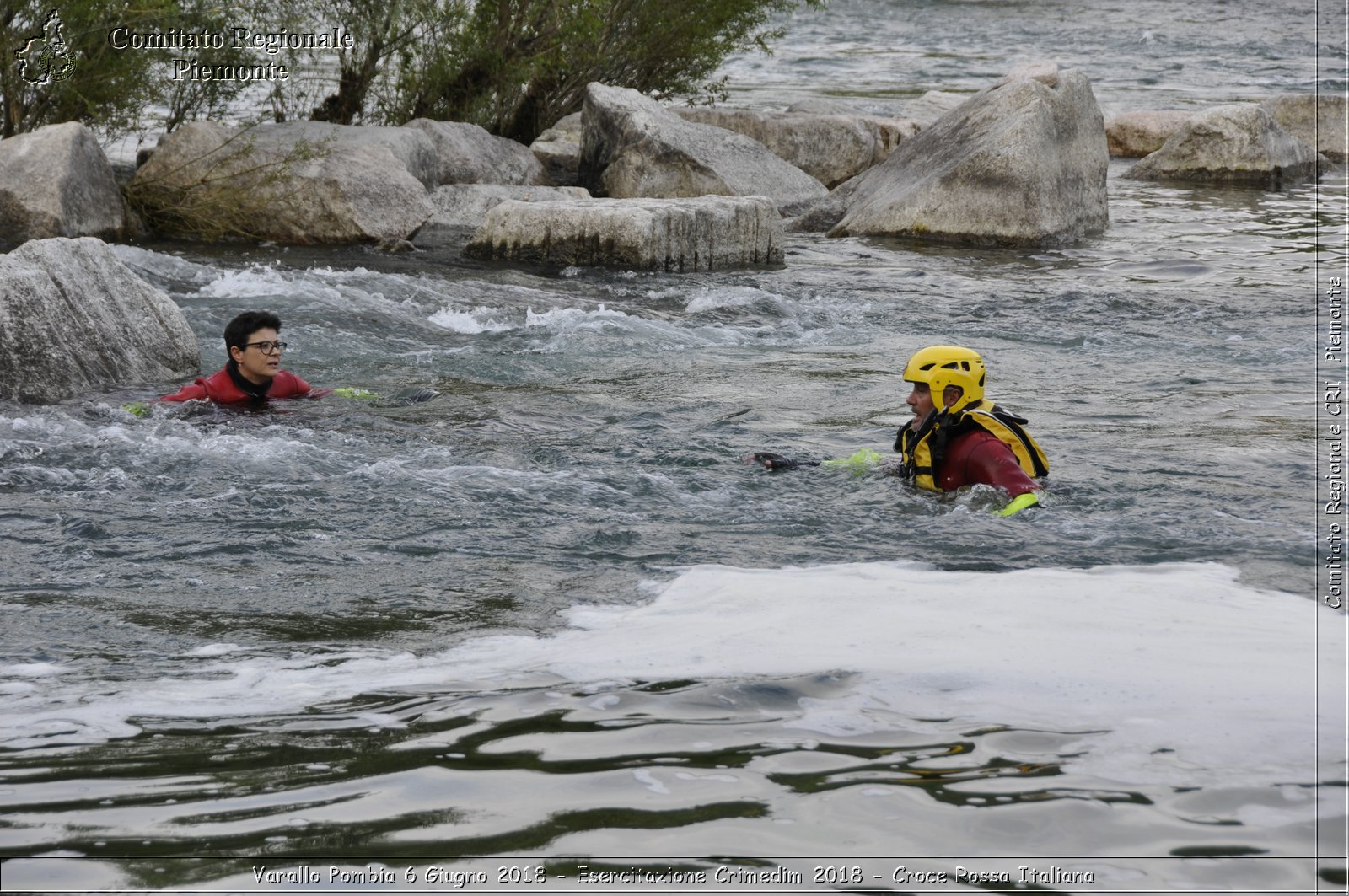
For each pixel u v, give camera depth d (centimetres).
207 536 1120
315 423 1511
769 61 8356
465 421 1541
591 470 1325
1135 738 638
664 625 871
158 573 1027
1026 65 3712
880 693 709
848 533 1123
